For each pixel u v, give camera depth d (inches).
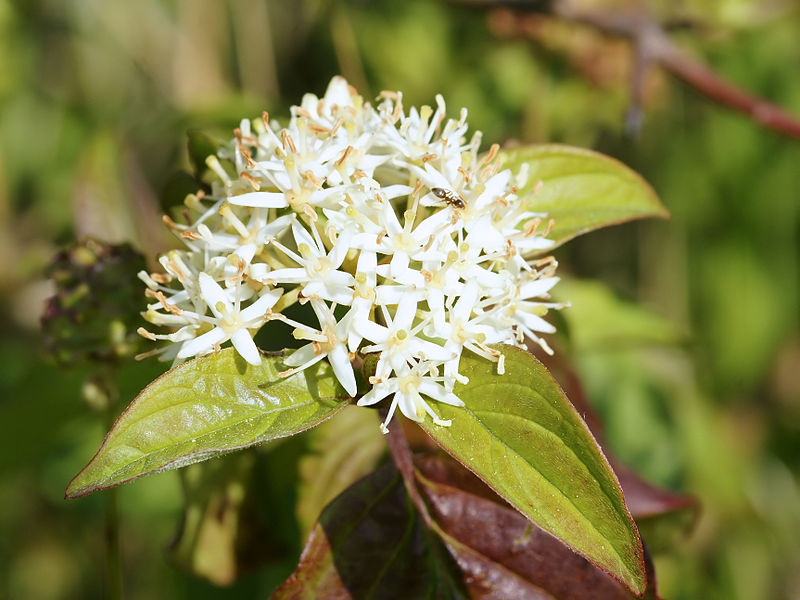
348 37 8.4
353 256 4.1
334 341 3.8
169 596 8.3
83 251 5.5
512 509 4.3
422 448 5.4
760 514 9.5
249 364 3.8
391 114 4.6
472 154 4.4
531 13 7.7
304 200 4.0
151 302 5.4
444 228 4.0
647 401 9.2
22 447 6.3
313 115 4.5
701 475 9.3
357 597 4.2
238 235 4.1
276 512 5.7
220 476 5.6
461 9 8.6
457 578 4.3
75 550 9.3
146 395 3.6
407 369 3.8
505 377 3.7
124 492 8.8
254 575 6.7
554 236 4.7
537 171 4.9
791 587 9.5
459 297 4.1
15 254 9.6
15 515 9.3
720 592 9.2
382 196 4.0
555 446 3.5
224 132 6.9
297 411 3.8
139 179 6.6
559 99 9.0
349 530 4.2
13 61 9.6
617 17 7.4
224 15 9.6
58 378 6.0
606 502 3.4
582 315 7.3
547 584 4.3
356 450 5.7
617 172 4.9
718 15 7.8
